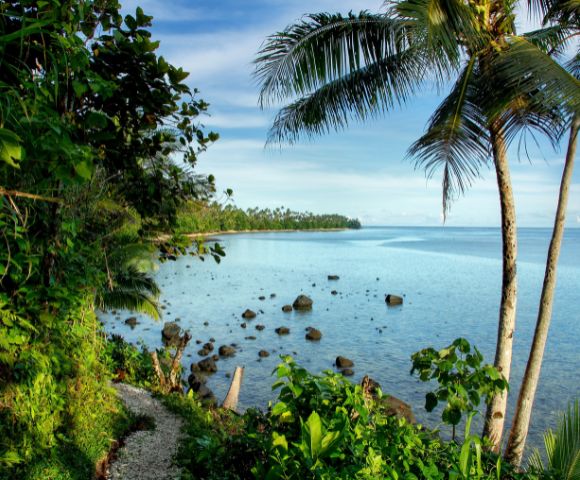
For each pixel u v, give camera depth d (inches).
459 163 258.1
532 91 228.4
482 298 1152.8
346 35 269.7
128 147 146.6
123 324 878.4
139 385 351.9
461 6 207.2
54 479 152.6
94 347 222.4
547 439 201.3
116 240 241.3
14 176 93.4
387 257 2516.0
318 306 1069.1
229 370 612.7
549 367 601.0
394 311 1001.5
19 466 144.3
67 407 192.1
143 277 399.5
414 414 458.6
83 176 76.5
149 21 129.3
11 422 146.6
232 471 104.5
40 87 85.4
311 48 268.7
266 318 940.6
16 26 101.3
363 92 287.9
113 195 170.4
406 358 659.4
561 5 248.8
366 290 1298.0
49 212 141.1
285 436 98.0
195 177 161.2
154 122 141.8
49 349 159.3
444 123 252.4
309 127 313.7
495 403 267.4
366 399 111.6
